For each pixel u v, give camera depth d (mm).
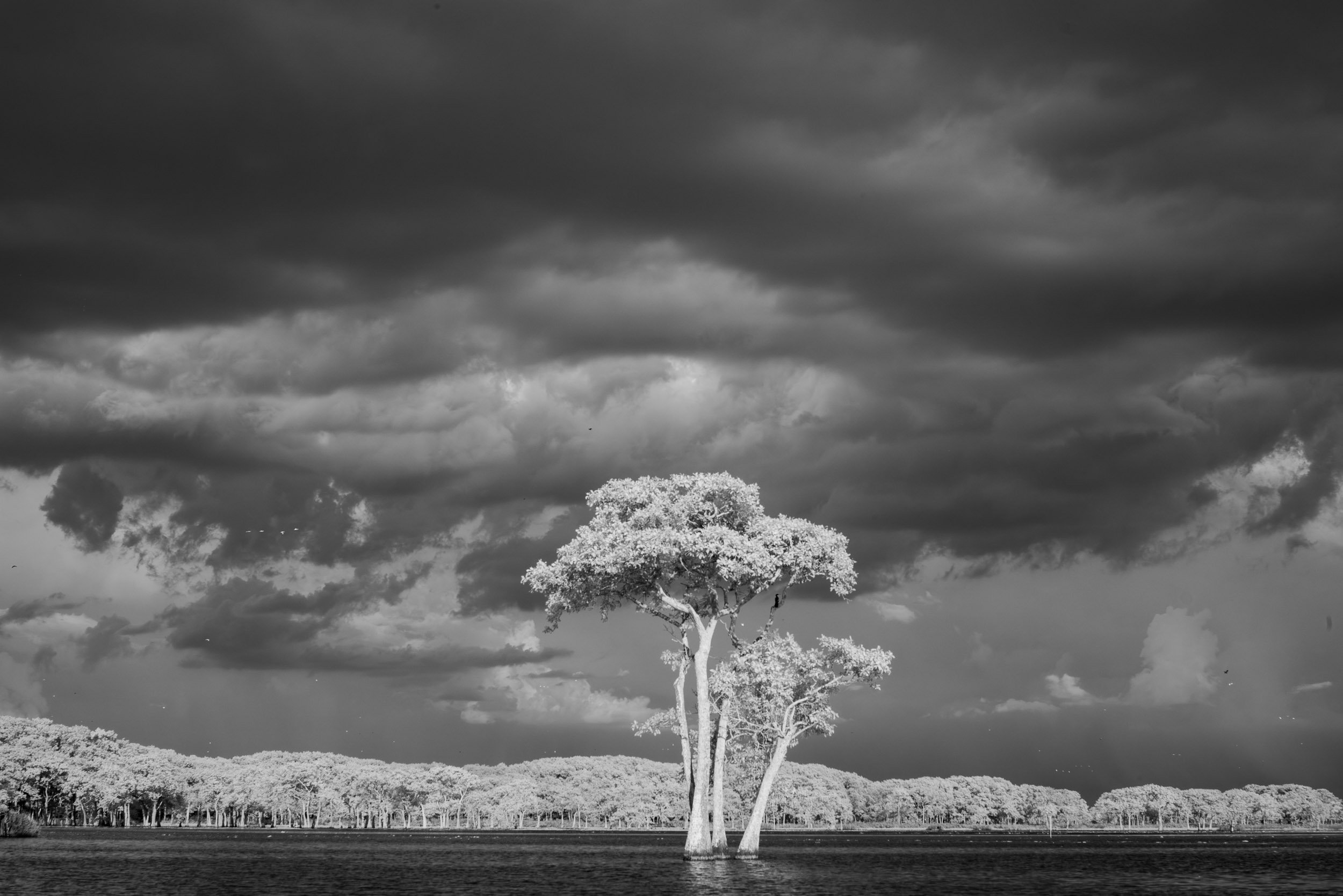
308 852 160750
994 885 97125
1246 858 170500
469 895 81250
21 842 181125
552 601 91562
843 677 88125
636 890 80188
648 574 88750
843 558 87625
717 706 97312
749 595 89750
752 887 82500
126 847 170375
